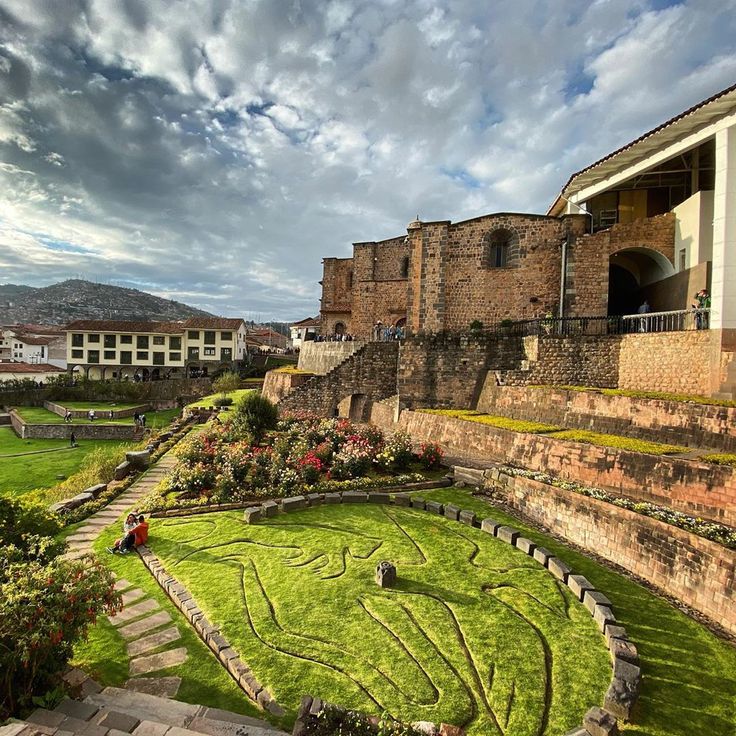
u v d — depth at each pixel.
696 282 21.17
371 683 7.40
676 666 7.89
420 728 5.89
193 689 7.48
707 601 9.41
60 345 93.38
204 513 15.06
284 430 23.97
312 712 6.20
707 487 11.53
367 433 20.88
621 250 24.45
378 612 9.34
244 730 6.25
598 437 15.58
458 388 25.16
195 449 19.83
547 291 26.36
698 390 16.98
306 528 13.54
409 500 15.36
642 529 10.98
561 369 21.62
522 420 20.41
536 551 11.64
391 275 40.31
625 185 25.36
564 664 7.85
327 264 45.53
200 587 10.39
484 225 27.05
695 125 17.89
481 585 10.39
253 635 8.62
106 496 17.69
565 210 30.27
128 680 7.67
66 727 6.07
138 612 9.72
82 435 40.72
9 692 6.46
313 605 9.59
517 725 6.59
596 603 9.28
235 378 57.12
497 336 24.38
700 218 21.00
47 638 6.45
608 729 6.11
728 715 6.86
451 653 8.12
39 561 8.38
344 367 30.03
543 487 13.89
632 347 19.77
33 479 26.03
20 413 49.53
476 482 16.98
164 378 66.19
